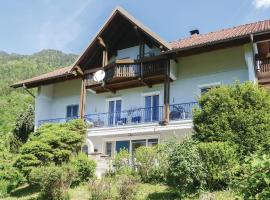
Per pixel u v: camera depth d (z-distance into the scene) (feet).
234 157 41.81
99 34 77.56
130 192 42.16
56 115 89.30
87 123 74.43
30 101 179.52
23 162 53.93
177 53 68.44
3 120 141.38
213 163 41.55
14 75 242.99
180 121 66.59
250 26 73.51
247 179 17.38
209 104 47.62
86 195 47.73
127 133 71.82
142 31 72.02
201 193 39.88
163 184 49.06
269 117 44.73
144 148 53.83
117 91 81.05
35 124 86.53
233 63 68.33
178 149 41.34
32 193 53.78
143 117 75.15
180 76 73.41
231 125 45.29
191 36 86.22
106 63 78.02
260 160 16.96
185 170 40.19
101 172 58.70
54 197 46.24
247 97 46.50
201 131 46.80
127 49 80.74
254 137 43.65
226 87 48.37
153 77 71.82
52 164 52.44
